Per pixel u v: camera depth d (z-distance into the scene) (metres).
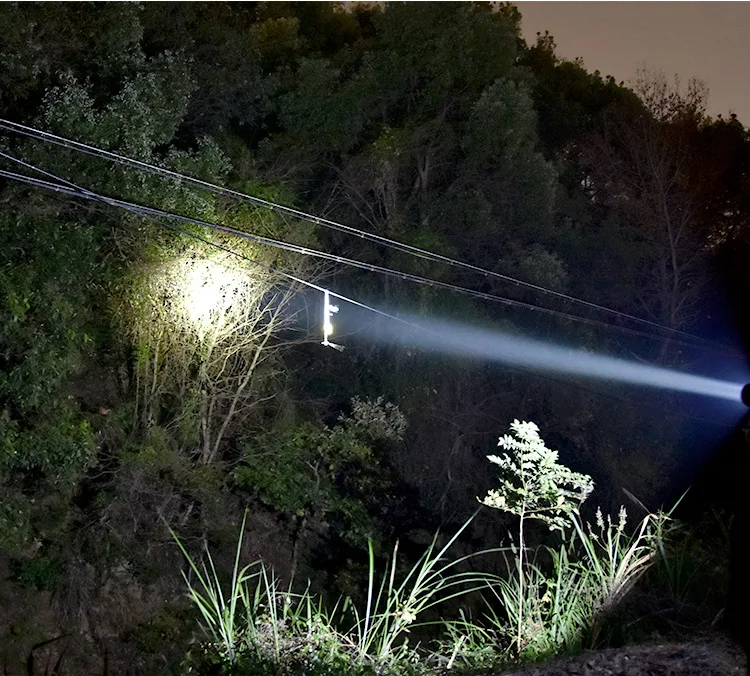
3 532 15.01
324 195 21.97
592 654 6.84
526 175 23.02
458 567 18.02
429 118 23.16
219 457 18.61
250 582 17.27
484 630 8.12
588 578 8.12
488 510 19.84
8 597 15.63
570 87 30.86
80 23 17.53
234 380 18.44
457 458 21.02
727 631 6.90
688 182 27.55
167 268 16.08
